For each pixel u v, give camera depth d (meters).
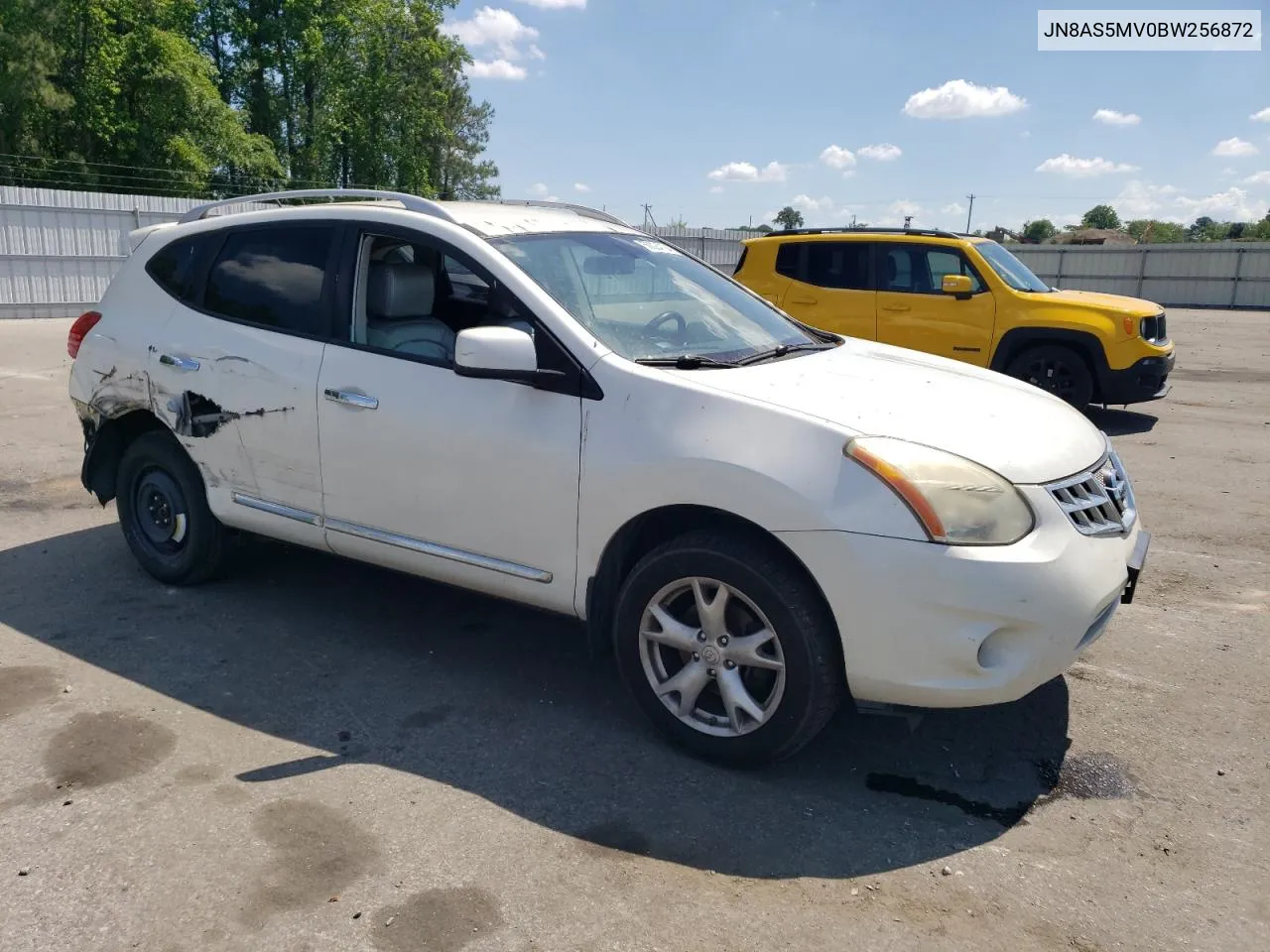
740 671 3.31
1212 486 7.36
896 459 3.01
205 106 37.78
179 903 2.64
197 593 4.90
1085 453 3.41
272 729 3.60
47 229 20.91
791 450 3.10
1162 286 34.44
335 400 4.01
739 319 4.25
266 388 4.24
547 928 2.56
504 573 3.70
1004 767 3.40
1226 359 16.47
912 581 2.93
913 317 10.48
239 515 4.51
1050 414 3.63
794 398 3.30
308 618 4.62
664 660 3.48
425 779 3.27
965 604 2.92
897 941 2.53
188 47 37.53
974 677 2.98
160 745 3.47
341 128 46.00
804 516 3.02
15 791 3.16
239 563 5.30
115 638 4.36
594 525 3.42
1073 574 3.03
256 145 40.06
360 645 4.34
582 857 2.87
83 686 3.90
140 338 4.72
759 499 3.08
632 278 4.14
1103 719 3.73
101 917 2.59
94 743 3.47
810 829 3.02
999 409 3.52
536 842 2.93
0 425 8.85
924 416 3.28
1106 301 9.88
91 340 4.94
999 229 35.31
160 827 2.98
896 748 3.52
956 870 2.83
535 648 4.35
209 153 38.75
